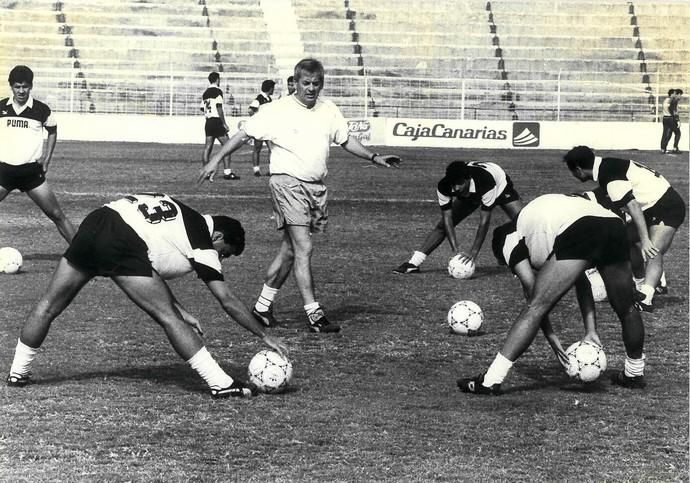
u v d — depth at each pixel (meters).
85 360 10.45
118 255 8.83
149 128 52.16
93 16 65.25
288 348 11.23
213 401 8.98
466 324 12.02
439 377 10.07
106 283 15.00
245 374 9.99
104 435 7.95
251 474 7.14
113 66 61.59
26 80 15.66
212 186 30.58
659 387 9.84
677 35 68.81
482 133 53.31
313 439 7.97
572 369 9.70
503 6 70.06
